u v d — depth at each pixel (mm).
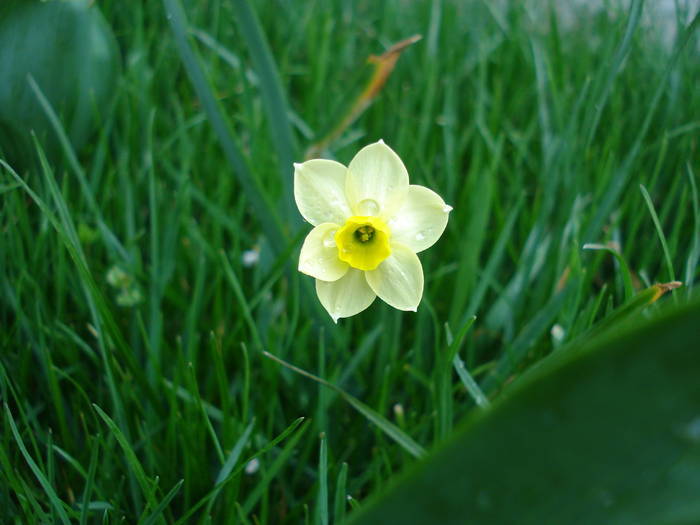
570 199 298
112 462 260
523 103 432
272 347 285
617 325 220
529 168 393
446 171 354
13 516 245
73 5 313
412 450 228
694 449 156
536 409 160
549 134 344
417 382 297
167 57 424
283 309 317
